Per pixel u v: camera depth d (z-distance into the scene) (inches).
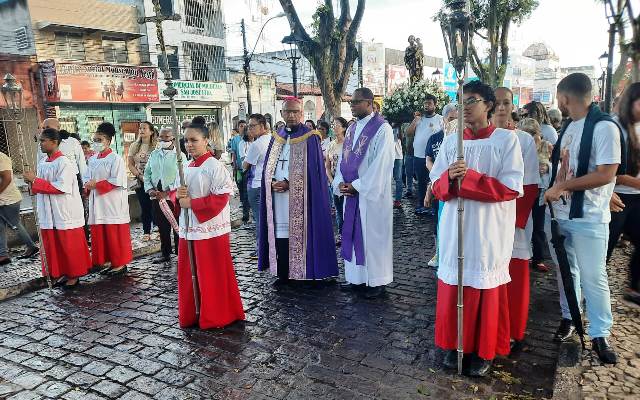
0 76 682.8
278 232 211.5
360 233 191.6
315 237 206.7
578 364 125.0
